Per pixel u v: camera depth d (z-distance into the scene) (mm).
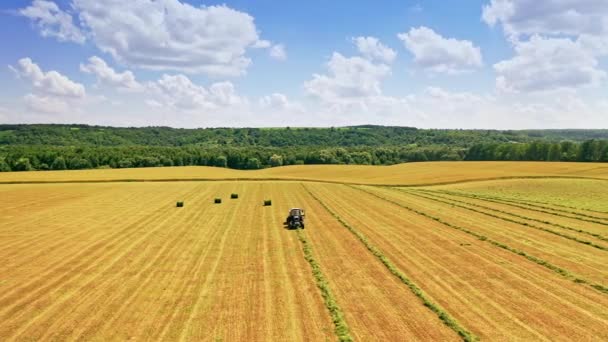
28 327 17609
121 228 38406
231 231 36781
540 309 18875
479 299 20156
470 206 52219
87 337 16625
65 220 42719
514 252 28922
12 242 33125
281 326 17375
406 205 53188
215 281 23141
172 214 46438
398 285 22234
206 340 16234
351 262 26688
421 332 16703
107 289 22047
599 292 20953
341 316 18203
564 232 35656
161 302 20141
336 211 48250
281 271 24891
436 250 29656
